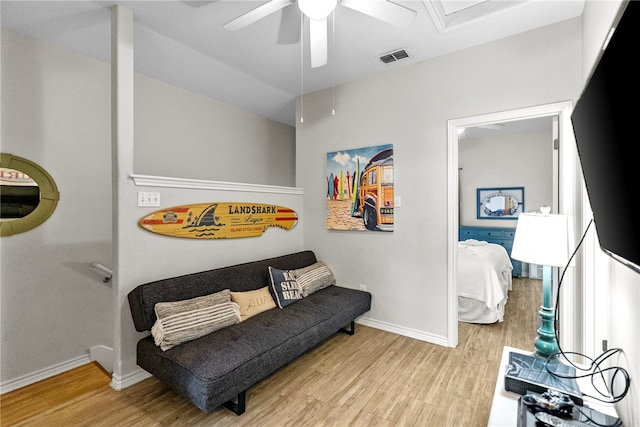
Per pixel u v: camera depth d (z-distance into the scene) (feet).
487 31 7.87
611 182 2.87
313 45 6.80
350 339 9.68
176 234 8.11
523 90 7.90
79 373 8.63
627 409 3.64
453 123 8.96
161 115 11.43
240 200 9.86
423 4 6.88
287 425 5.90
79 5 7.00
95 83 9.41
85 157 9.18
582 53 7.13
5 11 7.14
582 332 6.85
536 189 18.04
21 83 8.04
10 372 7.85
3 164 7.75
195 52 9.22
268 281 9.46
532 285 16.38
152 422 5.93
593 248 6.22
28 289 8.16
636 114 2.10
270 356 6.59
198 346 6.44
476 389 7.01
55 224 8.61
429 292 9.48
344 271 11.34
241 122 14.58
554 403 3.73
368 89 10.67
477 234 19.06
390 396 6.77
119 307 7.04
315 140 12.12
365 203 10.68
